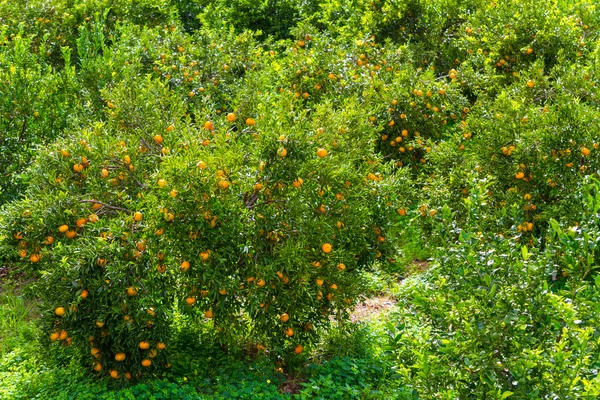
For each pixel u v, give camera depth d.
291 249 4.46
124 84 5.74
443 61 10.39
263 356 5.00
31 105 6.98
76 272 4.27
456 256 4.00
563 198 5.92
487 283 3.60
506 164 6.26
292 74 8.02
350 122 5.56
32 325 5.54
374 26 10.65
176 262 4.51
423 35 10.59
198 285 4.53
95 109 7.24
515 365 3.34
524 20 9.02
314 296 4.79
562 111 5.99
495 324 3.45
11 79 6.94
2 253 5.00
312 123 5.23
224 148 4.55
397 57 8.94
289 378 5.01
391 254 5.72
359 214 5.09
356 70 8.39
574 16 9.45
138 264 4.39
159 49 9.14
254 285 4.49
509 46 9.12
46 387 4.59
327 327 5.23
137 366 4.55
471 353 3.48
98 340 4.52
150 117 5.47
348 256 4.99
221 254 4.48
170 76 8.56
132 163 4.97
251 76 5.88
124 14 11.55
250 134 5.14
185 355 5.02
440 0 10.49
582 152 5.80
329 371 4.94
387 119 7.70
